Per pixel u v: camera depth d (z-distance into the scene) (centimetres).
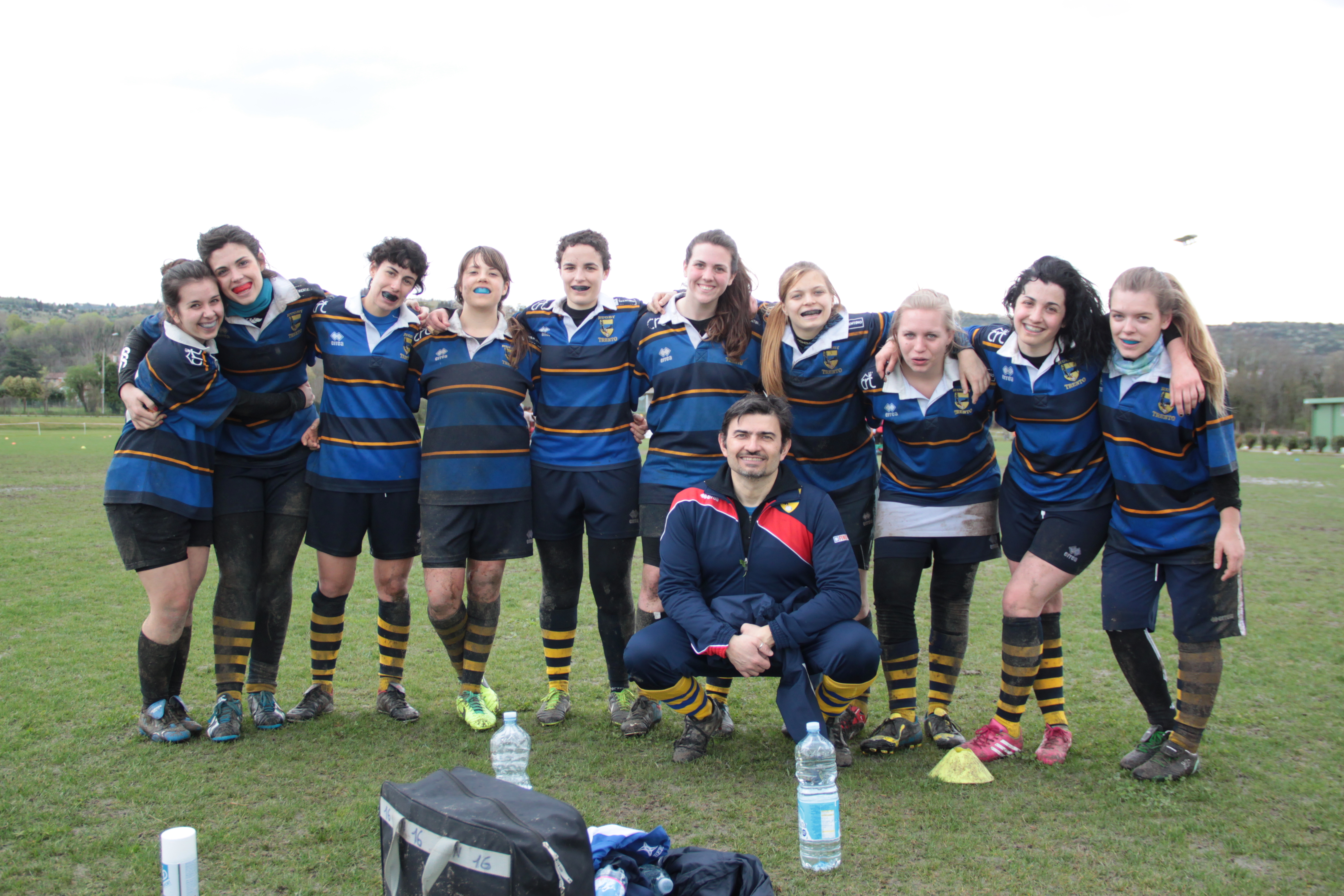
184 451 423
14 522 1280
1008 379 416
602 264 466
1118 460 399
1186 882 301
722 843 330
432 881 230
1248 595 838
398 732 453
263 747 427
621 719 476
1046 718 436
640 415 495
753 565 418
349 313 454
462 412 453
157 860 309
